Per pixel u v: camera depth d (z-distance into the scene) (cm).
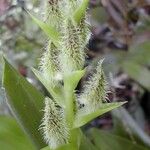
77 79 11
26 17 25
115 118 21
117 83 22
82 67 11
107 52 24
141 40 24
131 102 24
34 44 25
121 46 25
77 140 12
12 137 16
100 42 26
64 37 11
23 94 14
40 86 23
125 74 24
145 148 19
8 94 13
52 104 11
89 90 11
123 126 21
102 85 11
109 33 26
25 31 26
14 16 25
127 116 21
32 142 14
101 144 19
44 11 11
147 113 25
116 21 25
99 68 11
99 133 19
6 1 25
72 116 12
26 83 14
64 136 12
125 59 22
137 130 21
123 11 25
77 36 11
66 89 11
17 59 25
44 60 11
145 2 25
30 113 14
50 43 11
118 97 23
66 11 11
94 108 11
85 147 14
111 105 11
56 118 11
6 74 13
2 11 25
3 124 16
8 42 26
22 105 14
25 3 20
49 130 11
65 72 11
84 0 10
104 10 25
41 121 14
